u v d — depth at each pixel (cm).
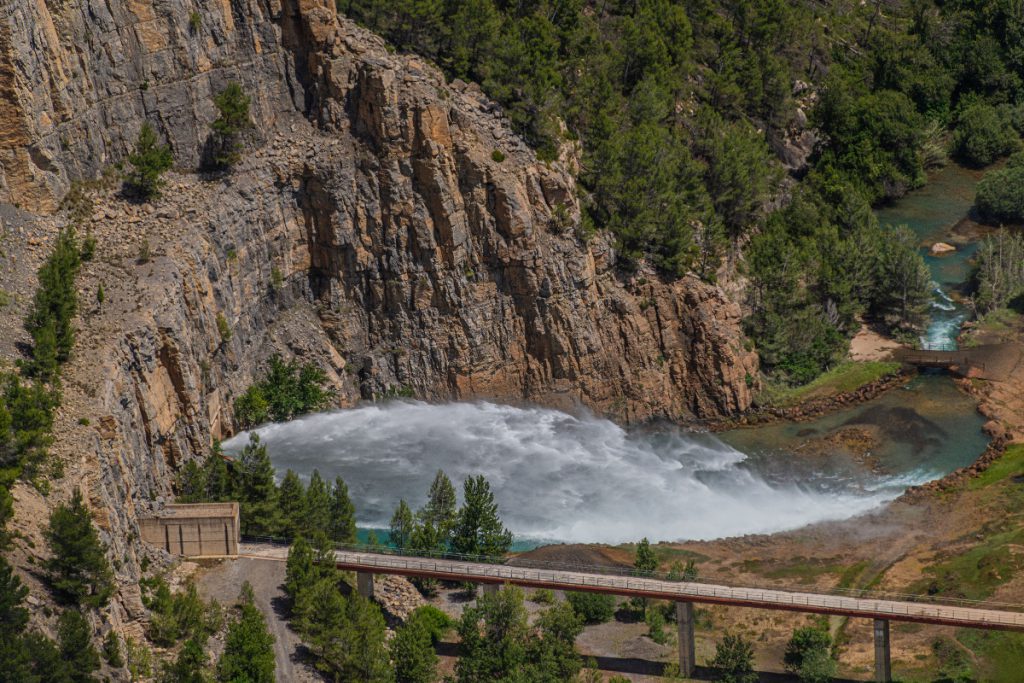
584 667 15875
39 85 18188
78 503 14350
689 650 16000
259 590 16062
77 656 13450
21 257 17650
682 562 18212
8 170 18062
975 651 16312
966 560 18038
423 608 16550
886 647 15912
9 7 17612
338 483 17462
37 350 16225
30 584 13988
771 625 17050
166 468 17712
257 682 14650
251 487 17100
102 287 17812
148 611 15162
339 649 15038
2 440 14738
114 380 16650
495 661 15350
